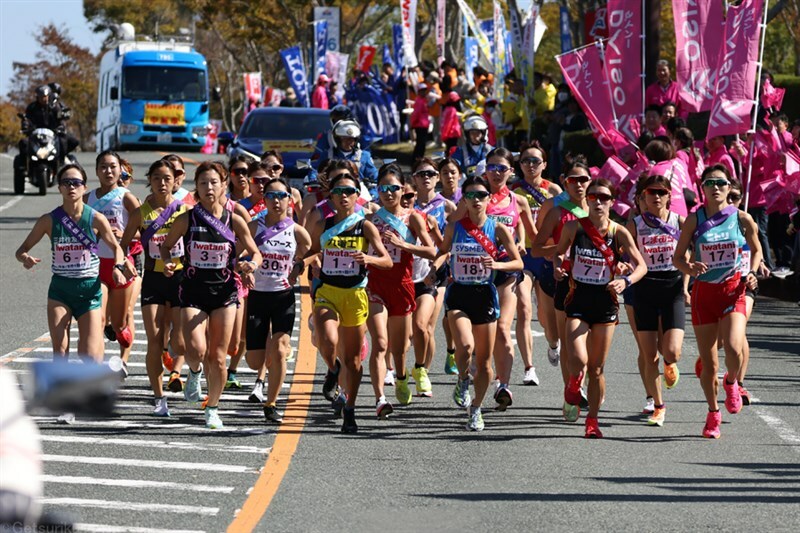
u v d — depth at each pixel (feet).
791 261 149.18
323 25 402.72
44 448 77.97
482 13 474.90
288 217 87.35
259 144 201.05
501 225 85.92
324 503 66.08
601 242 82.43
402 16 314.96
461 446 80.28
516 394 97.60
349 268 83.87
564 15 285.64
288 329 87.15
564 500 66.90
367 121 286.46
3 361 105.70
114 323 94.79
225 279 83.61
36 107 260.62
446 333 104.58
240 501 66.44
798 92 220.64
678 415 90.33
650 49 190.60
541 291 101.14
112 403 28.04
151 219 90.63
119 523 61.77
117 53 399.85
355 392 83.87
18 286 149.89
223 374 84.23
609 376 104.22
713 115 142.00
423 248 86.84
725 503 66.49
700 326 84.53
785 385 99.86
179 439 81.30
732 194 88.53
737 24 142.00
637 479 71.72
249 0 513.45
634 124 165.17
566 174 88.33
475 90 247.29
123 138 383.45
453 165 104.01
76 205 86.58
